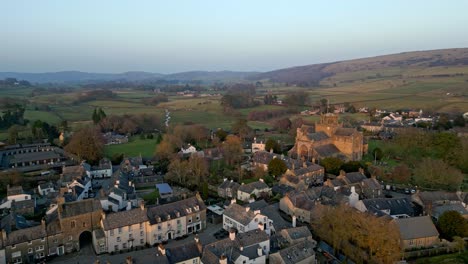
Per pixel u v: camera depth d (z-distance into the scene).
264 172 173.50
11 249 97.75
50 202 134.88
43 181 169.62
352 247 100.94
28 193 147.50
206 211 136.62
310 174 166.25
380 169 174.50
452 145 193.50
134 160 198.00
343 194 139.88
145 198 148.88
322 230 107.81
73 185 146.62
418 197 139.62
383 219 107.50
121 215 110.19
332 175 175.75
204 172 169.25
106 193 140.00
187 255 94.44
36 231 102.31
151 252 106.81
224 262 87.81
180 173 168.38
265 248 100.94
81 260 102.38
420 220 112.56
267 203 134.00
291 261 93.06
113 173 180.88
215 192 157.38
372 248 96.31
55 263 100.56
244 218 114.56
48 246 103.44
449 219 114.25
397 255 95.25
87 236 116.94
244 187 145.75
